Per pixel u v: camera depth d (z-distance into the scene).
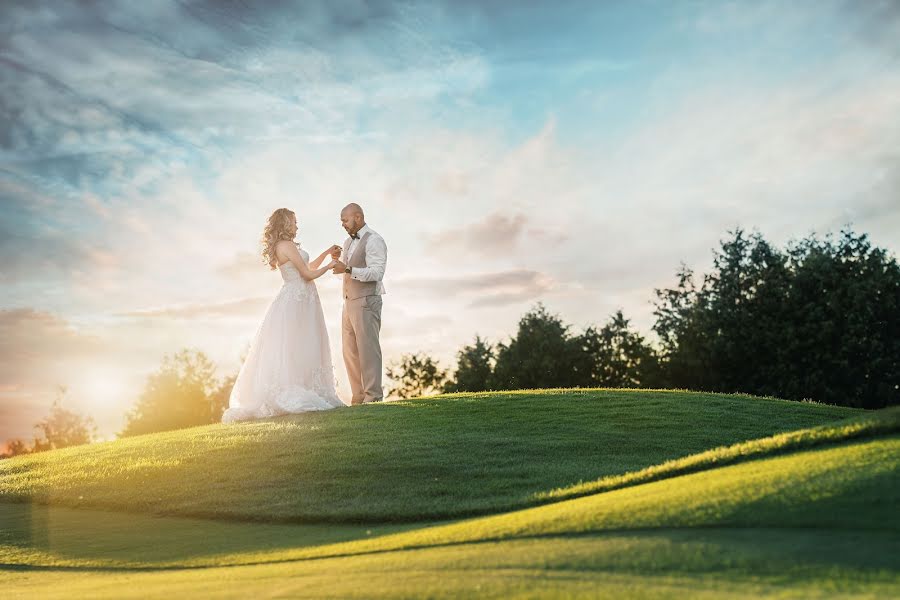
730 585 3.94
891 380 31.75
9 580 6.37
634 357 43.41
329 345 13.65
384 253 13.91
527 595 4.05
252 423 12.34
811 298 33.69
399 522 7.43
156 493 9.17
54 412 55.38
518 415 12.26
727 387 34.78
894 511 4.70
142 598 4.96
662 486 6.25
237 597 4.71
